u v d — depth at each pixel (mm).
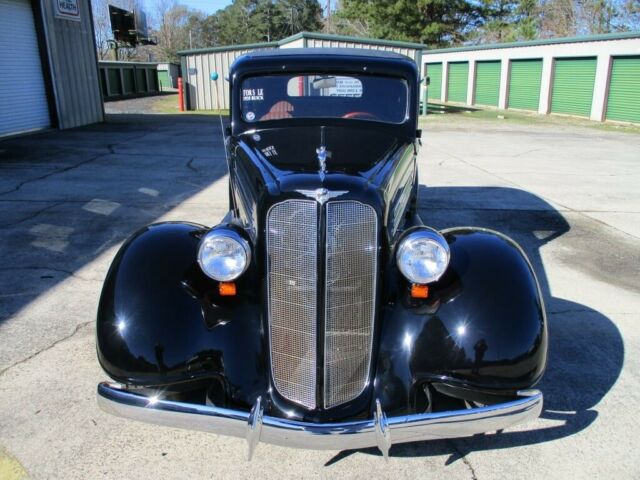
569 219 7066
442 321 2527
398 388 2502
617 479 2607
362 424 2260
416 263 2465
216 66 23016
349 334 2488
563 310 4418
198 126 16281
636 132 16859
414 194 4348
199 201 7438
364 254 2434
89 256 5332
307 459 2717
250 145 3297
